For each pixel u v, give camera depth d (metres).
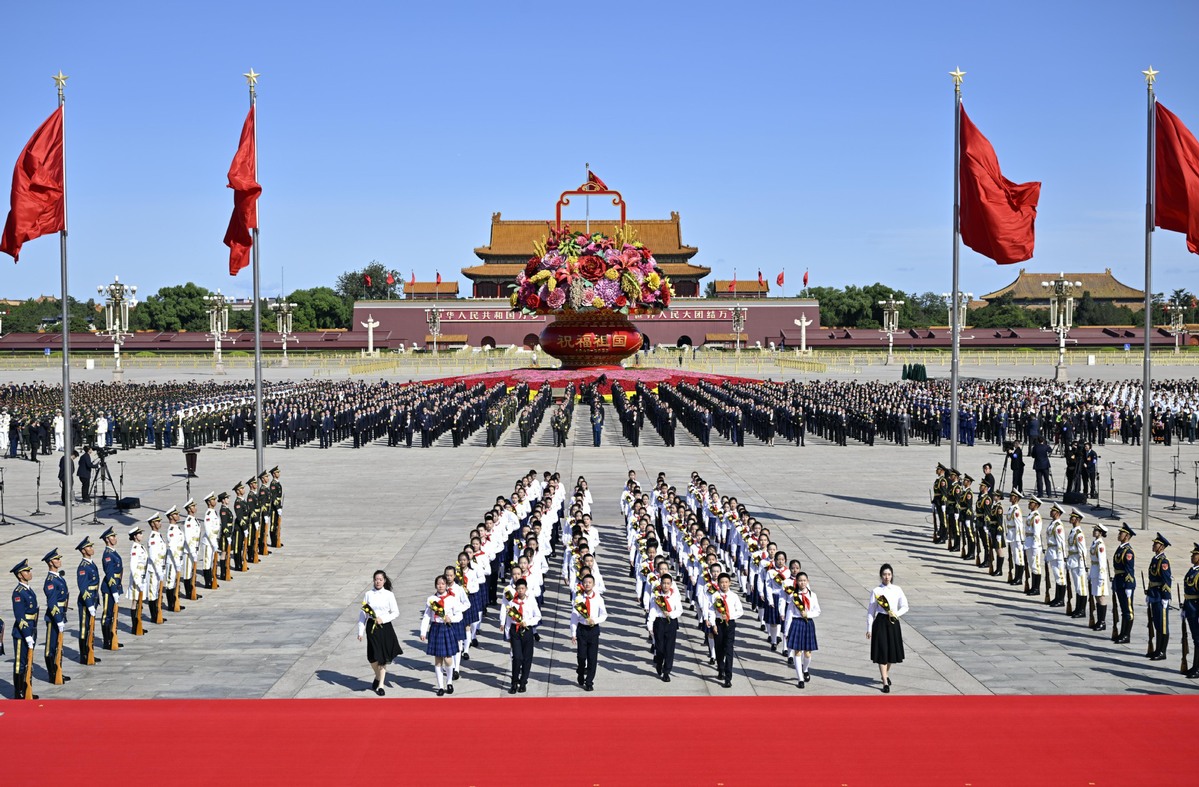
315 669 19.95
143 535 33.03
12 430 56.50
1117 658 20.45
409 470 47.78
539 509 27.55
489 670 19.97
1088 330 160.00
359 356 141.00
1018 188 33.06
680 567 25.45
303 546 31.17
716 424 64.44
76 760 14.86
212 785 13.92
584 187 90.44
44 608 24.34
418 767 14.55
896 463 49.59
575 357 90.81
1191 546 30.28
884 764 14.52
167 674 19.64
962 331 158.62
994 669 19.73
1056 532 24.48
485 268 174.25
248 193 34.69
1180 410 60.00
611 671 19.86
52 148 32.12
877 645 18.47
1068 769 14.30
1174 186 29.73
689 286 177.25
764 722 16.39
